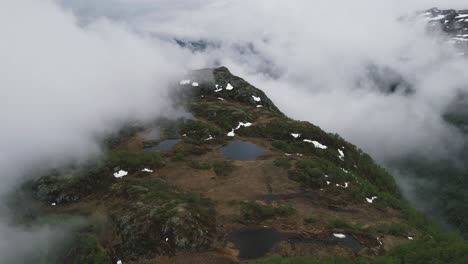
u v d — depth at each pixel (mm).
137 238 68750
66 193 95375
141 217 73562
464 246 67062
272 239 69750
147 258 64938
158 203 79188
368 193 97188
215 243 68250
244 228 73688
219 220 76812
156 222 71062
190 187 95062
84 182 99312
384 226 77000
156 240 67750
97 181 101500
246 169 105562
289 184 96062
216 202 85812
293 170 103562
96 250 70062
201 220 73375
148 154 116062
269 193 91000
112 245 70438
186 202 80062
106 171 105062
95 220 80625
